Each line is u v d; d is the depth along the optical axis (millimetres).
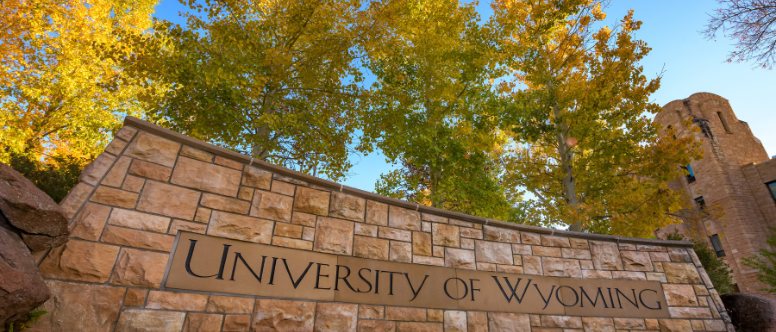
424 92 12281
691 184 21094
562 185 11945
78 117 11953
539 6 11148
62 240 3406
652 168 9758
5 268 2717
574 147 12172
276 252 4613
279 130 9414
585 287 6633
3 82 10688
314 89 9781
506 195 12914
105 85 7977
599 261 7004
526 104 11391
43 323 3109
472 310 5602
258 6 9523
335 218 5250
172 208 4176
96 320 3338
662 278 7266
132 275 3676
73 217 3568
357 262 5133
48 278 3270
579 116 10578
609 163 10297
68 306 3262
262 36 9062
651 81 9734
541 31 11469
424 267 5602
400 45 11617
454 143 11375
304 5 8734
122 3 14070
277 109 9258
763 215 18391
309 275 4707
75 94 11844
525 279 6270
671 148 9359
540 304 6133
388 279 5250
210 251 4211
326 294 4711
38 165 6762
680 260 7617
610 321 6434
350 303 4816
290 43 9477
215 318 3928
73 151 11797
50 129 12125
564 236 7062
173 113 7961
